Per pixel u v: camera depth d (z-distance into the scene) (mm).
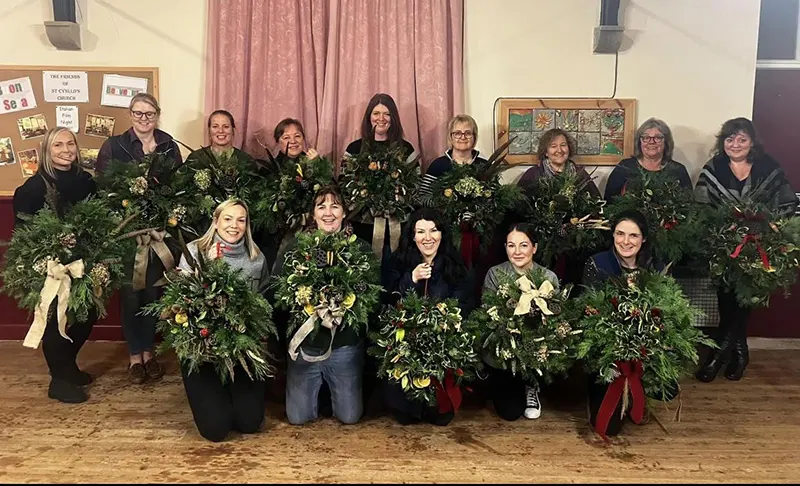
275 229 3213
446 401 2740
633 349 2582
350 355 2748
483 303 2820
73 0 3854
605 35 3900
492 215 3242
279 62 3857
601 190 4125
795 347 4039
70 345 3082
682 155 4121
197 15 3967
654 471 2451
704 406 3080
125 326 3303
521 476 2406
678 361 2711
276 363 3111
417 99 3908
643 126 3730
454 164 3439
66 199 3301
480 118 4074
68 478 2355
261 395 2727
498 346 2697
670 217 3268
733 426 2857
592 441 2701
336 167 3920
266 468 2445
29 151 3975
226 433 2664
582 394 3229
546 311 2680
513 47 4020
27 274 2777
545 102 4031
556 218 3307
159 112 3639
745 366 3459
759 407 3076
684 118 4082
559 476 2408
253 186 3314
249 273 2887
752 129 3576
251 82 3875
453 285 2926
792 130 4215
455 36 3898
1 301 4004
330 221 2861
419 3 3844
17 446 2600
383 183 3139
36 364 3568
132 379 3322
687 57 4043
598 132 4062
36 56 3965
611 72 4055
